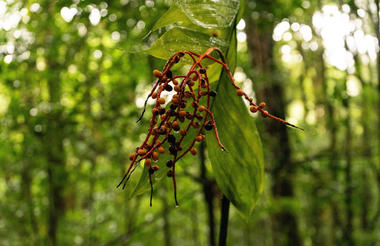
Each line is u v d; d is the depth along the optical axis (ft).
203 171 10.43
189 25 4.77
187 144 5.06
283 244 18.86
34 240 18.39
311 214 21.07
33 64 14.23
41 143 14.75
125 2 11.00
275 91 17.28
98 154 17.25
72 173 17.56
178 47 4.40
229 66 4.93
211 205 10.07
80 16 11.27
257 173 5.08
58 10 11.25
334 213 21.30
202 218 25.07
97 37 14.21
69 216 20.42
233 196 5.18
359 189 19.08
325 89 17.12
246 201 5.15
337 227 21.21
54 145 14.97
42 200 18.78
